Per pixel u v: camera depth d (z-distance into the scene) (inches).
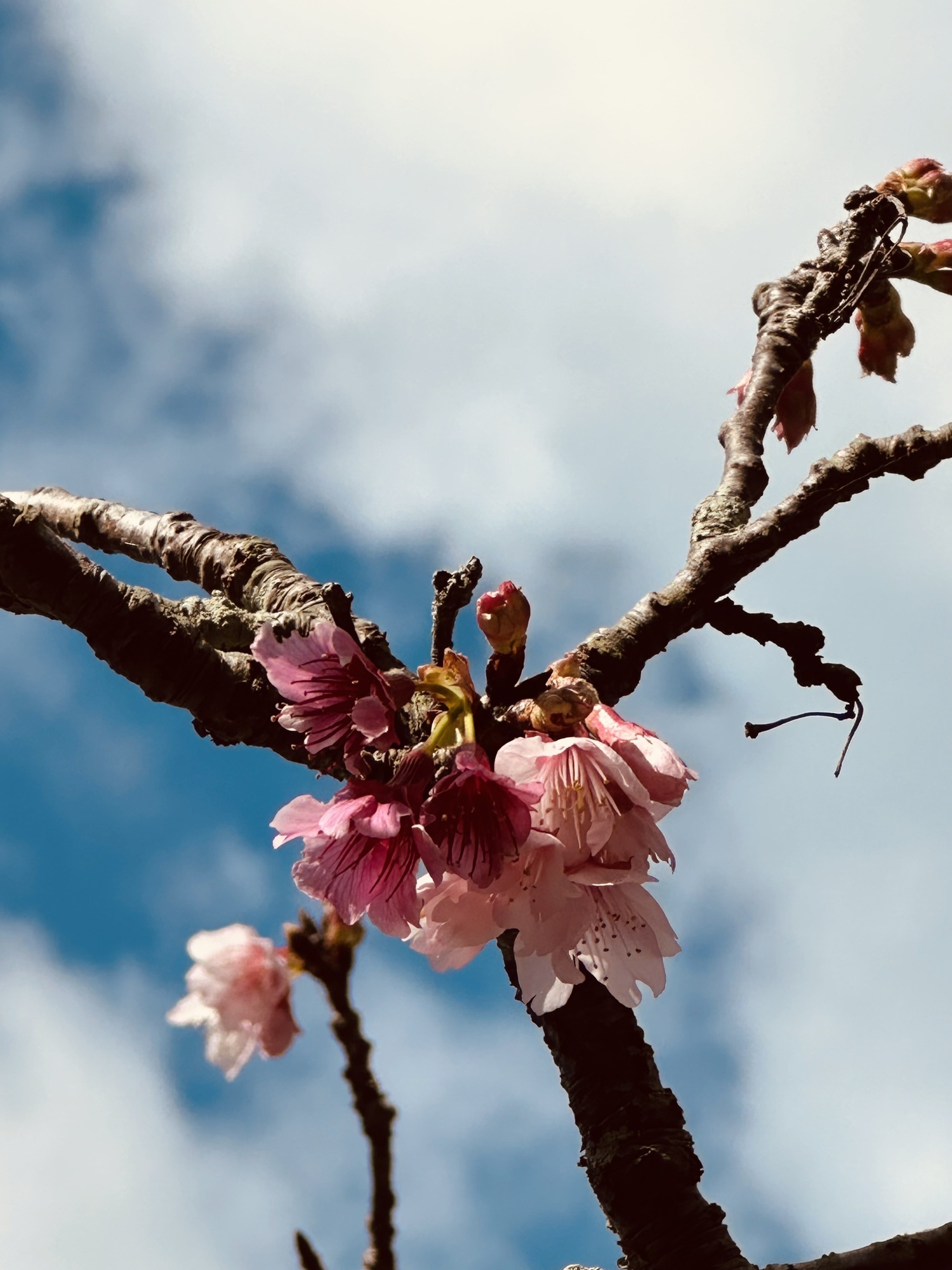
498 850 23.0
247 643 29.3
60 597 26.1
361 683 23.9
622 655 27.8
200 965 21.6
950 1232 24.5
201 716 26.7
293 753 27.0
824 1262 24.3
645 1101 24.8
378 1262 20.5
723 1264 24.1
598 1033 25.0
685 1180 24.5
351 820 23.0
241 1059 21.5
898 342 33.6
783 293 34.9
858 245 33.1
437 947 23.5
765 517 29.1
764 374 32.8
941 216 33.7
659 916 23.6
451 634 25.7
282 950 21.7
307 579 30.1
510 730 24.3
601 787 23.4
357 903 23.1
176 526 31.8
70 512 33.8
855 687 28.7
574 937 23.1
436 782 23.4
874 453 29.4
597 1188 24.7
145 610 26.4
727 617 28.8
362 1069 20.8
